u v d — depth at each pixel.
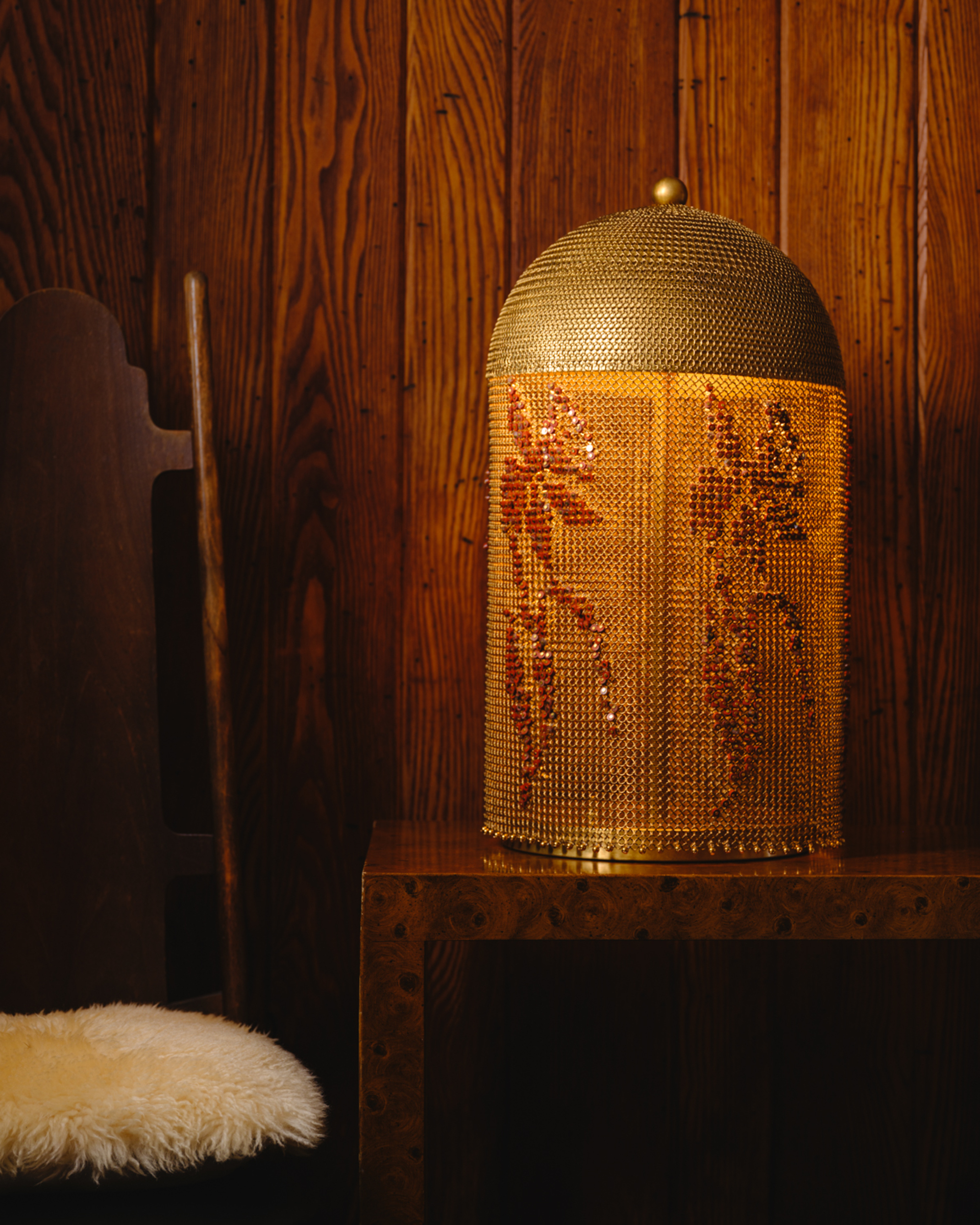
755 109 1.08
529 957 1.06
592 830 0.81
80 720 0.95
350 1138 1.06
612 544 0.80
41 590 0.95
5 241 1.04
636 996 1.07
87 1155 0.63
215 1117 0.66
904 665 1.08
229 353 1.06
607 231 0.83
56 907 0.94
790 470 0.82
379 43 1.07
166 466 0.96
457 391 1.07
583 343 0.80
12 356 0.95
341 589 1.07
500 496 0.86
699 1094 1.07
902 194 1.09
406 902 0.76
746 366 0.79
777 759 0.82
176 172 1.05
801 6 1.08
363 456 1.07
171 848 0.95
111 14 1.05
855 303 1.09
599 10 1.07
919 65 1.09
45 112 1.04
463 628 1.07
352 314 1.07
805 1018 1.08
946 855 0.85
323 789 1.07
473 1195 1.05
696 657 0.80
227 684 0.94
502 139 1.07
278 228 1.06
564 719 0.81
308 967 1.06
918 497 1.08
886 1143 1.08
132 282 1.05
